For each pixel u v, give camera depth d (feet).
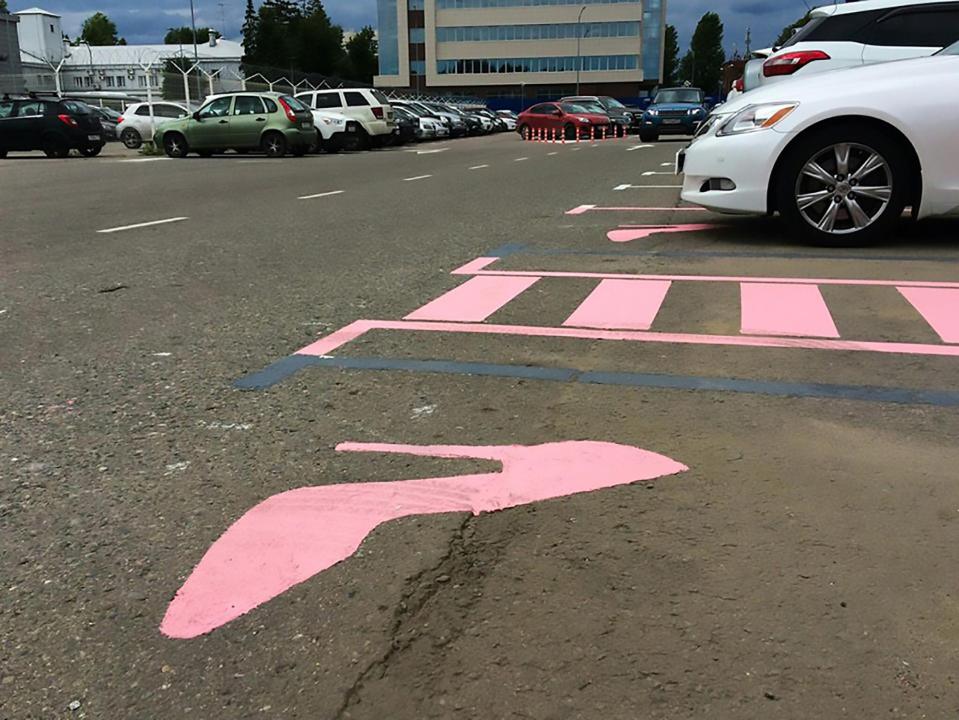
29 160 73.87
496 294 17.99
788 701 5.98
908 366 12.67
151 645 6.72
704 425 10.68
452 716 5.90
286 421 11.09
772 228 25.76
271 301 17.85
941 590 7.21
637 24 328.90
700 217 29.07
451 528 8.30
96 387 12.55
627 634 6.71
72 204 36.60
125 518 8.66
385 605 7.13
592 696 6.06
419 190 41.39
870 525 8.24
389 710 5.97
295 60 361.71
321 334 15.19
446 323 15.75
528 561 7.73
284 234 27.32
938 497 8.75
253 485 9.30
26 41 272.92
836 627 6.75
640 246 23.49
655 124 96.07
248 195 39.99
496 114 168.45
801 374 12.45
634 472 9.42
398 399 11.82
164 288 19.30
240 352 14.17
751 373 12.55
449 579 7.47
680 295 17.34
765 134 21.57
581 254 22.53
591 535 8.14
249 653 6.59
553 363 13.24
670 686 6.14
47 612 7.16
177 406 11.69
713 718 5.83
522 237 25.76
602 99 138.92
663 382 12.26
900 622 6.81
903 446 9.95
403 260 22.29
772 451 9.89
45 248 24.98
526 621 6.89
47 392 12.38
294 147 73.20
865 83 21.15
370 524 8.41
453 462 9.77
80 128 77.66
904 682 6.15
